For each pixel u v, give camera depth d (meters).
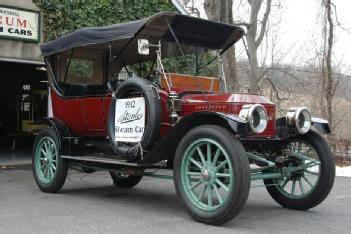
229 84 13.83
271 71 22.98
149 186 8.12
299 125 5.80
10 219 5.27
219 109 5.47
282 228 5.00
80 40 6.78
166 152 5.51
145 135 5.55
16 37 10.20
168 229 4.82
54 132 7.13
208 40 6.86
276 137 5.81
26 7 10.32
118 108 6.16
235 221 5.28
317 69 16.31
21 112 17.33
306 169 6.06
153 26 6.24
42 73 17.02
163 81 6.01
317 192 5.86
